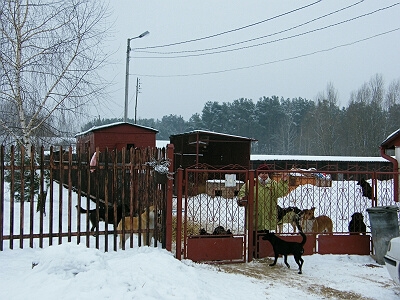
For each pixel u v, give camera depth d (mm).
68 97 11703
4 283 4820
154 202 7383
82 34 11883
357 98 54906
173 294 4723
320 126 55812
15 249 6445
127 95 24328
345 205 10297
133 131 18500
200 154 20703
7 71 10867
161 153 7379
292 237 8000
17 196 12695
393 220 7625
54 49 11406
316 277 6758
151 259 5938
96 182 6918
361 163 28906
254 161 27859
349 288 6223
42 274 4730
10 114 11547
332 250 8102
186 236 7277
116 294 4270
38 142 11977
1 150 6473
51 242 6617
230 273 6793
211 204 8922
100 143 18047
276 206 8016
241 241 7547
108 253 6738
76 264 4926
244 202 7660
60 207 6652
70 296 4137
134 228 7379
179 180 7254
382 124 51594
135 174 7625
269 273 6914
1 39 10906
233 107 74500
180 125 95125
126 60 24359
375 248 7691
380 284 6445
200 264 7168
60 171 6652
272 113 74312
